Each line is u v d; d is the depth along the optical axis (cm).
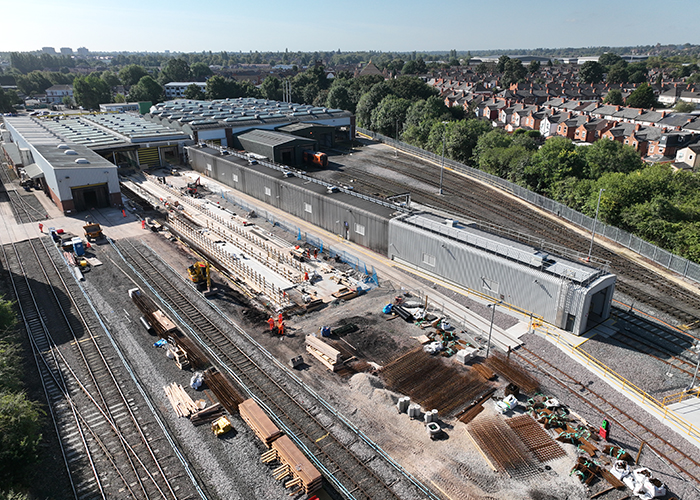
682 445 2483
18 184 7819
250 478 2298
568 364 3175
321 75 19200
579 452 2433
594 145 8125
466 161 9394
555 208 6444
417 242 4494
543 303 3634
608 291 3653
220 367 3152
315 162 8550
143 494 2228
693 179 6388
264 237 5428
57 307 3938
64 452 2475
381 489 2245
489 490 2219
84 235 5503
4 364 2784
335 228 5444
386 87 13525
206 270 4128
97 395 2906
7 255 5000
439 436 2548
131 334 3550
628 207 5769
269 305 3934
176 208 6397
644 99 17188
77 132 9731
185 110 11531
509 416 2691
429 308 3888
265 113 11025
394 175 8150
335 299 4025
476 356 3250
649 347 3406
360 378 2969
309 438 2547
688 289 4403
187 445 2503
